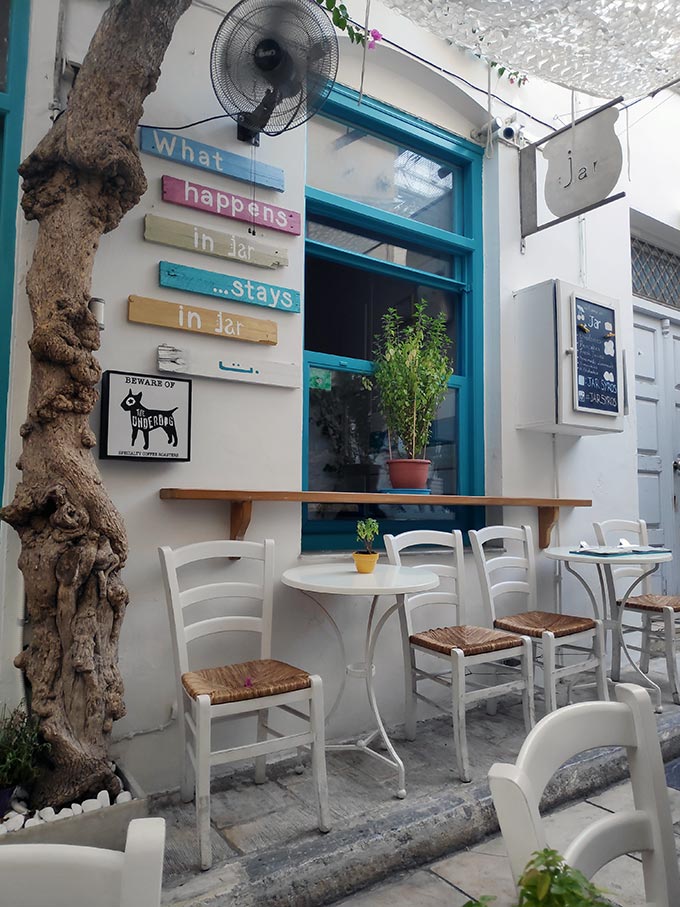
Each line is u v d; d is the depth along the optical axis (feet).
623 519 13.30
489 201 12.03
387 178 11.27
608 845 2.92
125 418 7.41
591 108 13.47
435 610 10.25
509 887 6.17
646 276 15.72
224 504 8.17
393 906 5.90
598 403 11.62
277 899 5.70
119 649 7.37
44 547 5.94
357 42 9.22
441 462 11.66
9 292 7.09
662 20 9.68
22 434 6.31
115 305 7.59
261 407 8.63
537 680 11.13
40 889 1.96
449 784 7.55
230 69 7.67
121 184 6.72
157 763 7.52
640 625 13.48
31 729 5.80
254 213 8.61
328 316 10.46
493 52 10.32
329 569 8.28
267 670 6.92
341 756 8.41
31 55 7.27
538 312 11.48
